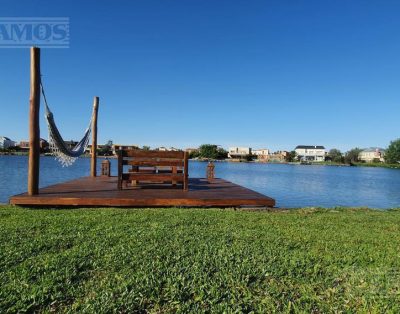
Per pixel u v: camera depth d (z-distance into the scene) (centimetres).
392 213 876
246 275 317
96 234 451
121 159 904
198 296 275
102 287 287
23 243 401
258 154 13725
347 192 2091
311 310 261
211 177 1427
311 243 450
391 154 10262
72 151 1137
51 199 736
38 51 772
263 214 700
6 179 1934
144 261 345
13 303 259
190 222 562
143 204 764
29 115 776
